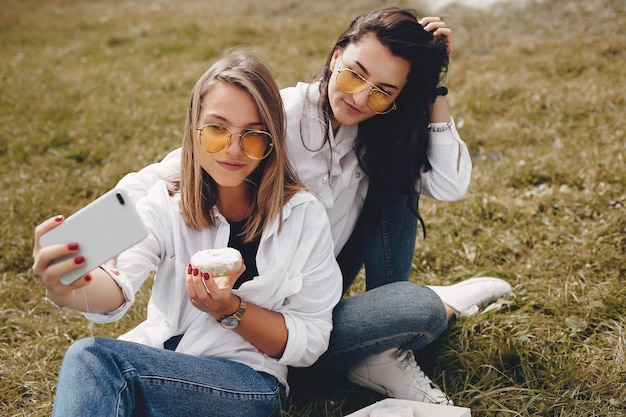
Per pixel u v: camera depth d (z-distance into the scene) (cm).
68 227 188
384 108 250
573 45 738
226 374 212
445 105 275
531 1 915
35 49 918
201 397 205
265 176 227
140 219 186
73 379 185
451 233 395
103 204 187
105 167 521
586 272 336
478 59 725
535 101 589
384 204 282
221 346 224
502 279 344
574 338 290
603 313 301
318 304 231
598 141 501
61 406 181
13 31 1027
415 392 252
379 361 255
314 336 228
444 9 950
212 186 230
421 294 247
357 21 254
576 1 888
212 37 899
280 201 230
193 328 225
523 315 305
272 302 225
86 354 190
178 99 676
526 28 831
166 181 240
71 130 604
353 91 247
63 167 537
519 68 680
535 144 519
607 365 266
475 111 591
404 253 286
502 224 399
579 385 252
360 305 247
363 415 224
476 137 533
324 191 269
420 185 282
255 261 233
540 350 280
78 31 1025
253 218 231
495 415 246
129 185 245
